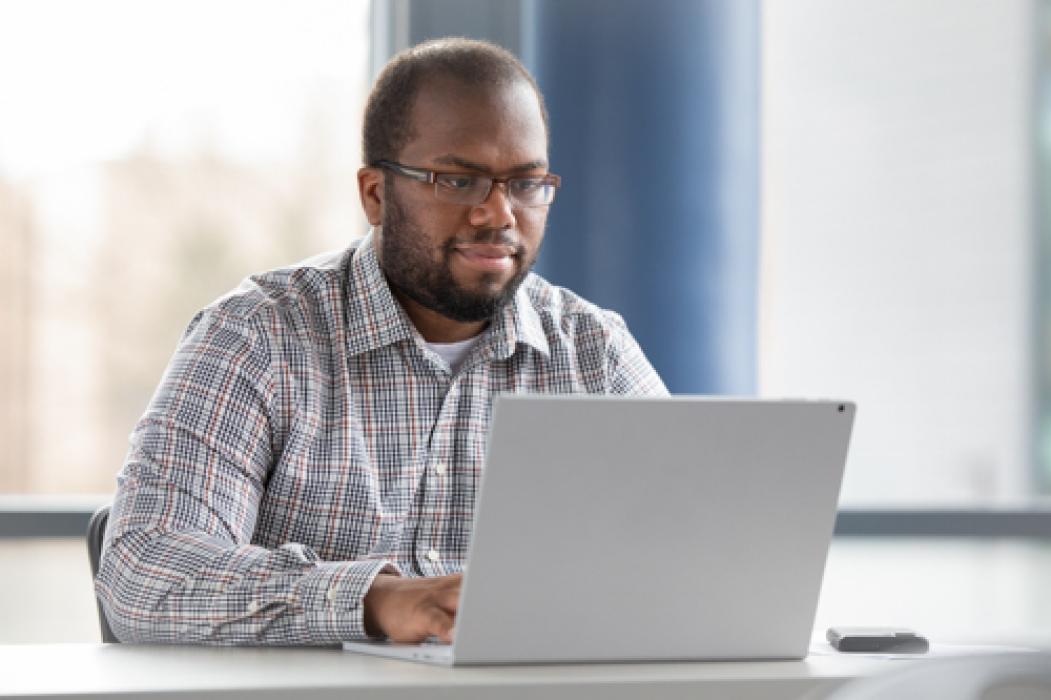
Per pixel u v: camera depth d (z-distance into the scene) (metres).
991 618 6.50
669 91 5.88
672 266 5.89
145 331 5.85
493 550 2.23
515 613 2.27
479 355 3.44
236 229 5.91
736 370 5.99
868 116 6.74
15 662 2.32
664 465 2.29
